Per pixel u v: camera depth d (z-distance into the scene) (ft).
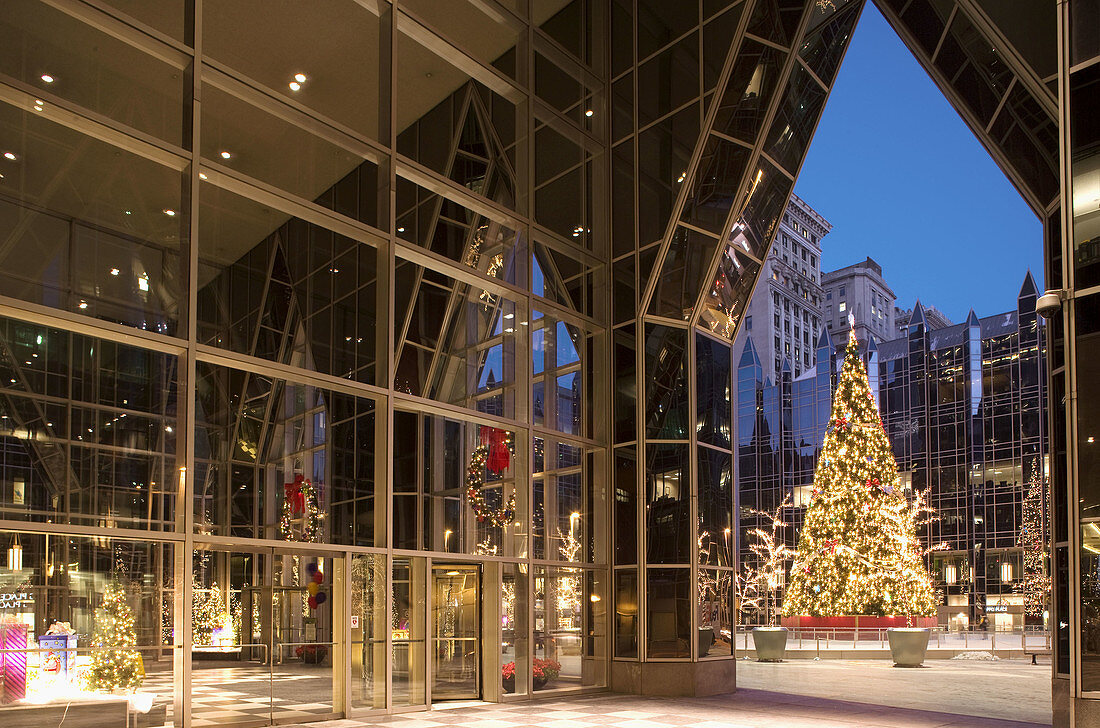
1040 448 262.06
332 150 54.90
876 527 143.13
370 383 54.70
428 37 60.90
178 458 44.88
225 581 46.39
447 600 58.34
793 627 132.57
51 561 39.81
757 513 323.37
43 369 40.86
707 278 69.00
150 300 44.98
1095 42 44.70
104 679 40.73
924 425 307.58
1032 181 57.93
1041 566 246.68
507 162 66.28
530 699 61.05
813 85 71.26
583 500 69.00
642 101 71.87
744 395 361.51
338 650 50.65
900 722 53.21
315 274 52.90
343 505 52.37
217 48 51.06
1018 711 60.03
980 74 59.00
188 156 46.73
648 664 65.87
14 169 41.24
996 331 295.69
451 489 58.90
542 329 67.36
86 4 43.83
